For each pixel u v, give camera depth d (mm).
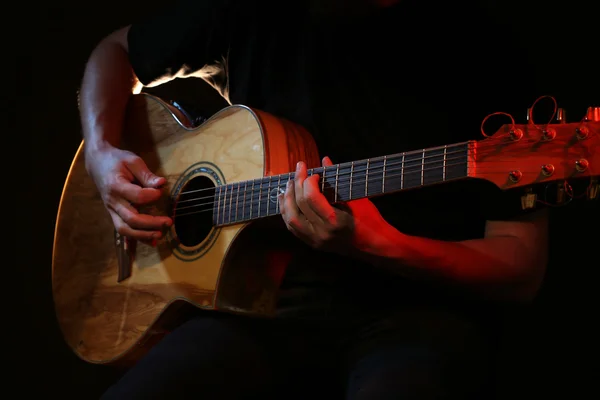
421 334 1491
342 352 1605
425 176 1347
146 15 2850
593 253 2250
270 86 1821
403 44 1652
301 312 1636
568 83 2215
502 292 1554
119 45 2113
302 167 1421
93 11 2887
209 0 1942
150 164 1890
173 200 1796
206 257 1675
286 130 1663
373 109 1672
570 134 1233
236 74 1919
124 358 1835
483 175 1298
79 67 2891
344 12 1666
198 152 1782
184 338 1613
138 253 1828
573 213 2262
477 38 1624
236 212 1617
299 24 1800
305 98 1738
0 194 2904
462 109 1637
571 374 2289
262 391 1600
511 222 1588
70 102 2902
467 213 1615
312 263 1650
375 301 1604
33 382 2826
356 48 1683
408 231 1618
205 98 2758
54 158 2906
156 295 1772
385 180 1387
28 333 2859
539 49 2232
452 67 1632
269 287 1668
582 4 2189
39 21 2908
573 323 2281
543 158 1254
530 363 2322
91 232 1955
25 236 2900
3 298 2875
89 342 1883
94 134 1946
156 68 2039
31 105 2918
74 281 1942
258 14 1856
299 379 1658
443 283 1520
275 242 1644
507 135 1273
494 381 1618
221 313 1706
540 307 2309
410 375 1369
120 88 2045
